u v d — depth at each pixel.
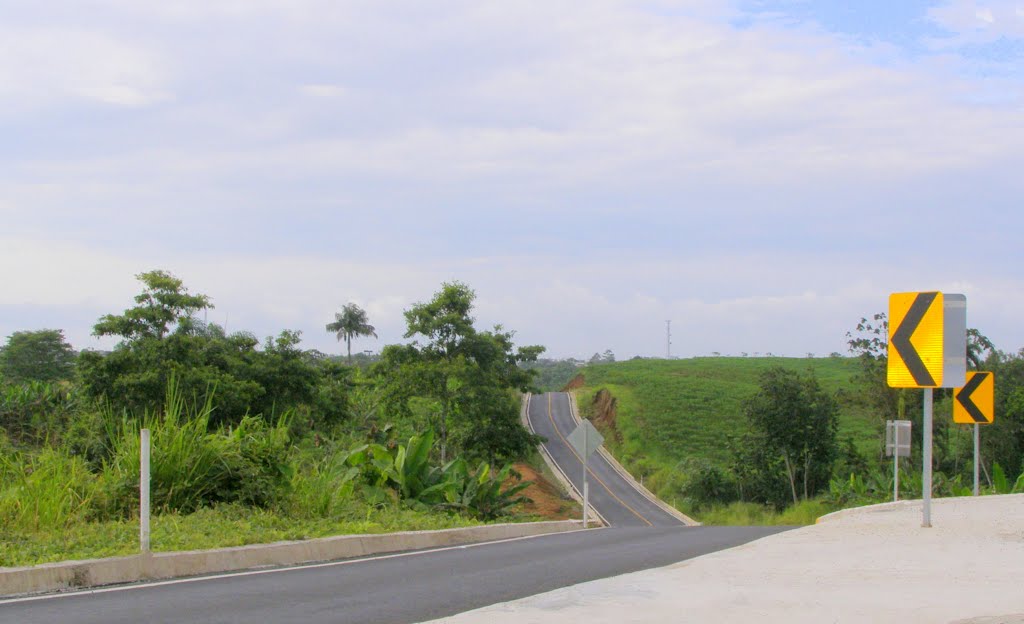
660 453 80.94
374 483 20.23
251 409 40.47
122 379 36.53
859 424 83.81
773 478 62.50
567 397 117.69
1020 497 16.53
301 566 10.36
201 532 11.15
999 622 5.94
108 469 13.22
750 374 128.38
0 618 6.77
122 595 7.95
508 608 6.87
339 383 46.78
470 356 45.59
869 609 6.53
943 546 10.00
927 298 10.83
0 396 43.47
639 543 13.62
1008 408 52.78
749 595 7.25
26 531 10.61
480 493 21.89
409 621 6.76
